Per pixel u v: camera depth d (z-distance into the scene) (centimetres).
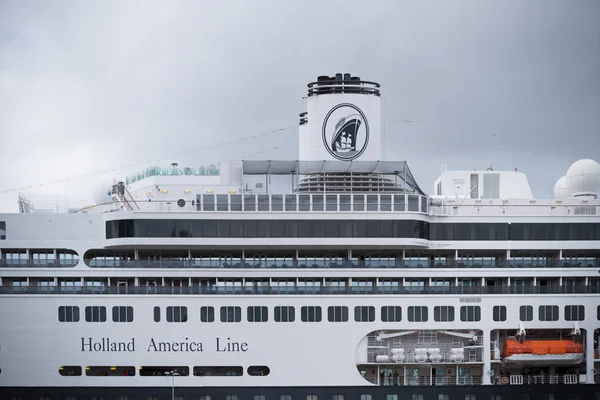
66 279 6988
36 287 6862
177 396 6794
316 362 6838
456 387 6925
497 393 6956
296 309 6850
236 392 6800
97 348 6812
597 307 7100
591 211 7356
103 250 7106
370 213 6906
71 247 6981
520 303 7031
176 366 6812
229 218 6875
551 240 7200
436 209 7281
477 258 7306
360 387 6850
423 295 6925
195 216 6862
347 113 7462
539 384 7006
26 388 6806
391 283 7006
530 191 8144
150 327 6819
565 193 8600
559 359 6988
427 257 7288
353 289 6894
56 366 6806
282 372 6819
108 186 7794
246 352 6825
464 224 7169
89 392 6800
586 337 7106
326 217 6894
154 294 6819
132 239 6838
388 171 7312
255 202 6900
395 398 6869
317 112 7488
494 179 8069
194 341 6812
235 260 7031
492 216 7169
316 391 6825
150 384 6800
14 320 6819
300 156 7831
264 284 6938
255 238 6869
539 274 7125
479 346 6988
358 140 7469
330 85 7588
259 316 6838
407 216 6919
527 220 7200
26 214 6994
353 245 6906
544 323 7056
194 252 7150
